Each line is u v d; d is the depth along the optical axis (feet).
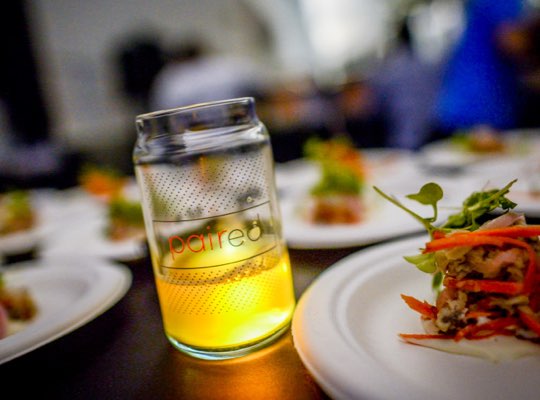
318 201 1.11
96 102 4.80
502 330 0.43
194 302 0.47
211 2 5.92
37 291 0.81
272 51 7.06
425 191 0.48
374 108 3.07
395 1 5.53
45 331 0.56
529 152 1.43
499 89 2.24
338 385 0.35
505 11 2.15
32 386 0.48
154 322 0.61
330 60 7.55
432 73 2.62
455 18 3.03
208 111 0.49
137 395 0.44
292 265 0.79
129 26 5.01
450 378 0.39
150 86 3.35
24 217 1.47
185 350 0.50
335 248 0.84
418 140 2.71
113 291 0.69
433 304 0.51
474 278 0.47
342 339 0.41
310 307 0.49
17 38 4.24
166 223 0.48
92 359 0.53
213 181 0.48
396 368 0.41
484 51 2.22
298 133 3.28
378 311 0.52
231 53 6.28
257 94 3.18
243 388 0.42
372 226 0.90
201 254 0.47
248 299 0.47
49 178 3.10
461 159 1.50
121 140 4.75
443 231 0.49
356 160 1.32
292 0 7.31
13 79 4.34
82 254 1.02
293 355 0.47
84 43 4.66
